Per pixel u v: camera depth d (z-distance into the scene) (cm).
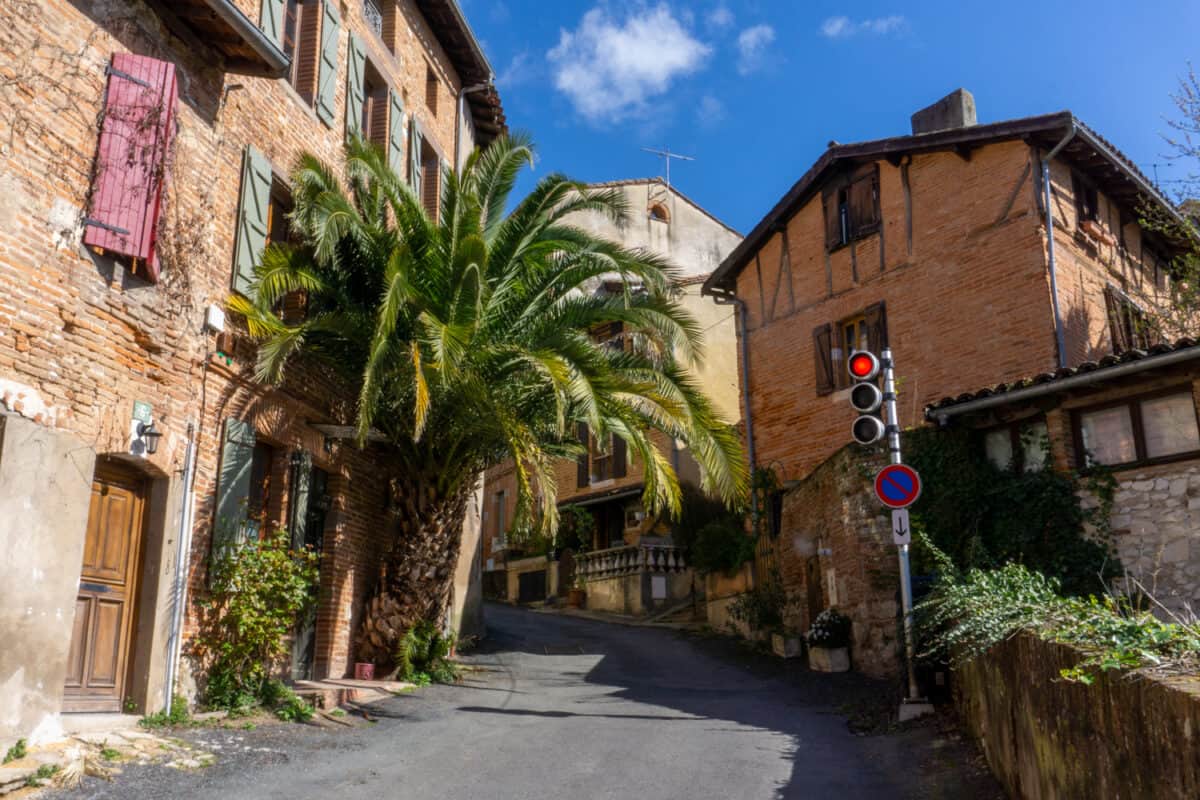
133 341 902
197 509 982
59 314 815
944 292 1722
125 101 888
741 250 2130
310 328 1109
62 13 839
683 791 713
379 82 1566
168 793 668
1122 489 1171
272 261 1066
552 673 1465
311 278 1115
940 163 1772
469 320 1152
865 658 1380
